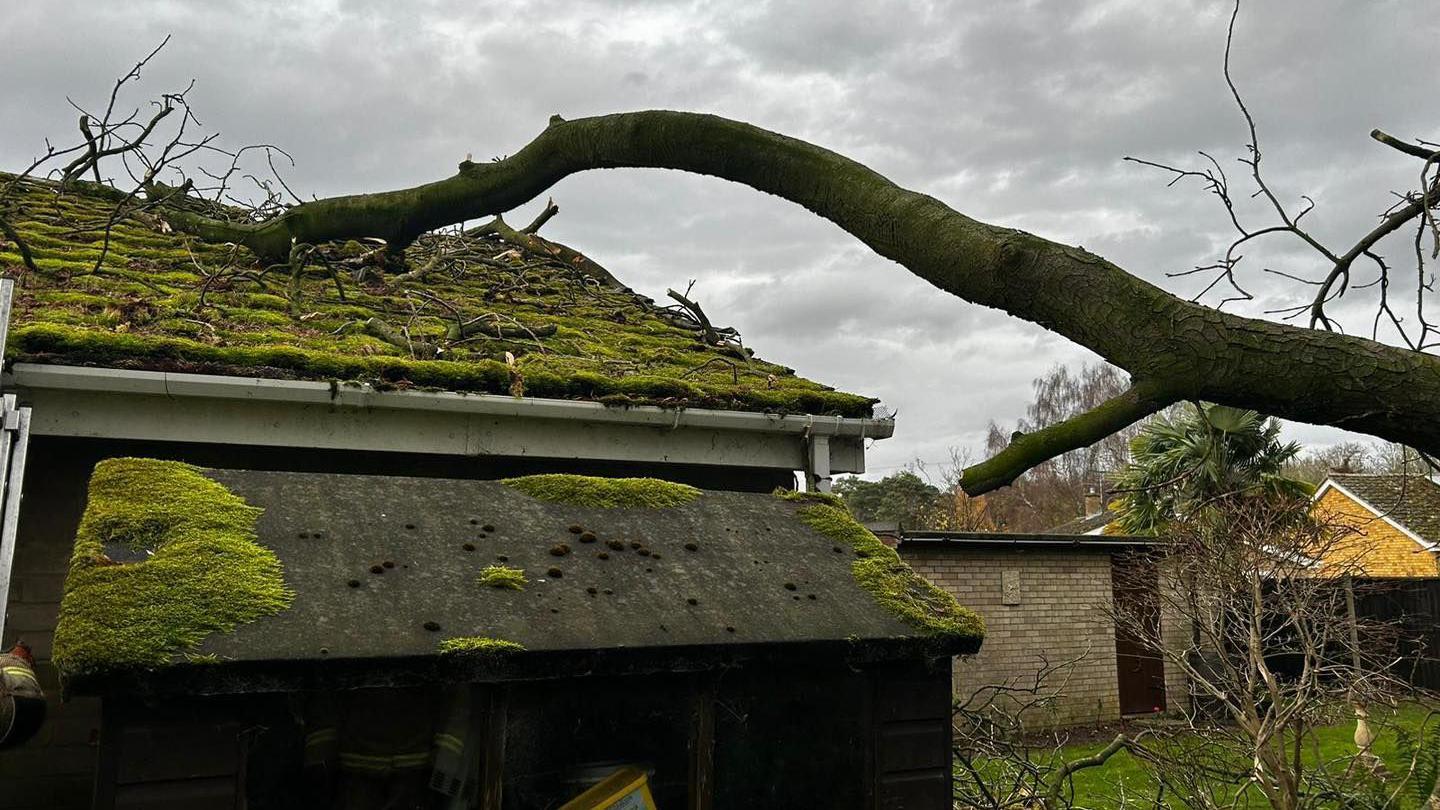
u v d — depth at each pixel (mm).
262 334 5168
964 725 6562
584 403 5059
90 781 4258
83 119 7242
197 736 2594
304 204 6645
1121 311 2502
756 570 3568
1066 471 44844
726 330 8023
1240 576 7480
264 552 2990
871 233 3146
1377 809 5504
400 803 3049
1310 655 6621
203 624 2625
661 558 3502
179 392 4336
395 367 4820
